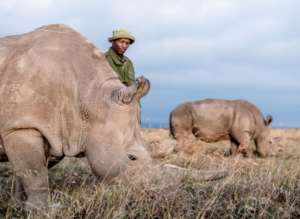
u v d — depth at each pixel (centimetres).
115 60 779
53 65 618
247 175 760
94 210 587
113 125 582
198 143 1563
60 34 648
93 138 591
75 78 618
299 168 808
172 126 1673
